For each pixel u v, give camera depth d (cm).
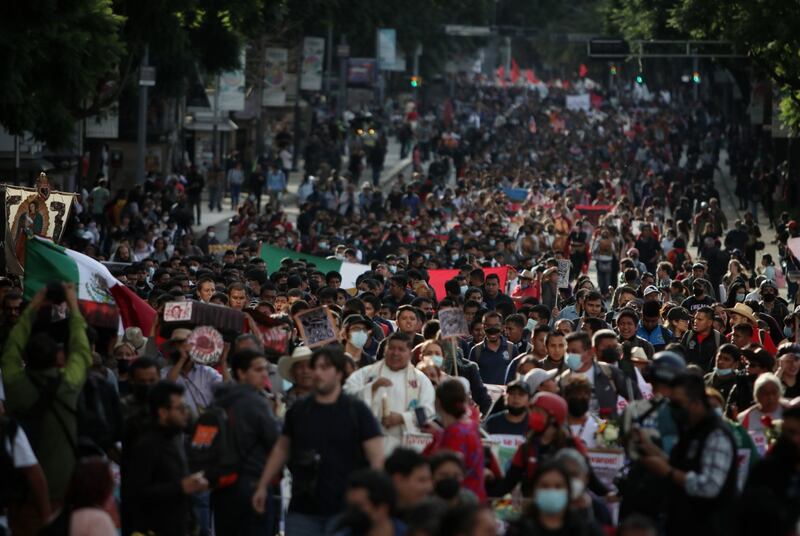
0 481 2480
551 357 3447
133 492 2512
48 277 3331
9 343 2697
